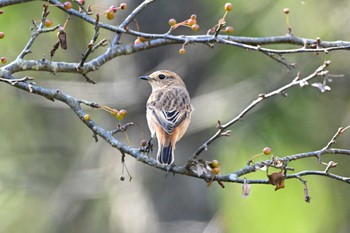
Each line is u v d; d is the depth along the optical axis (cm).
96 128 768
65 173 1666
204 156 1440
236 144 1467
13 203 1666
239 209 1504
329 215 1548
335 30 1527
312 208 1540
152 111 936
